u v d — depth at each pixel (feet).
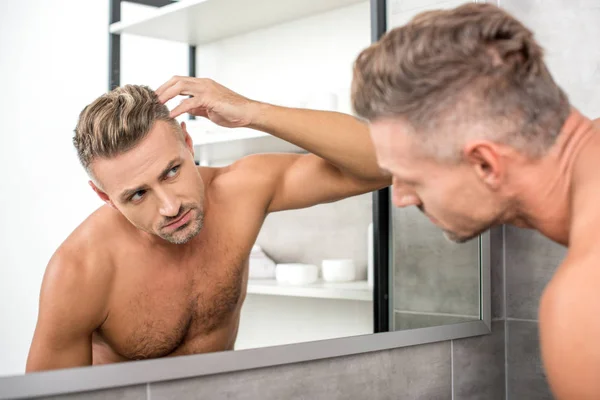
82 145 2.75
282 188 3.57
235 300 3.32
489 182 2.16
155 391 2.87
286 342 3.48
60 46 2.71
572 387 1.77
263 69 3.51
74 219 2.75
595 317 1.73
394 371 3.95
